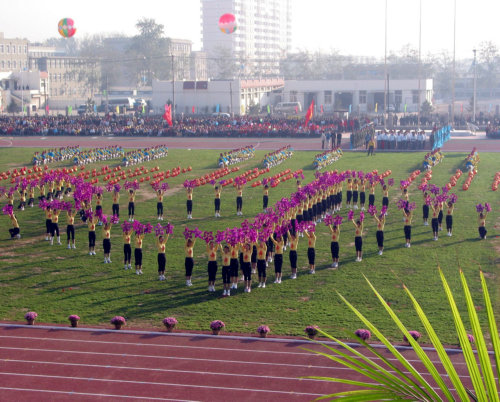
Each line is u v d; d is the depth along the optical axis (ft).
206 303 83.61
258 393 56.08
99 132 332.39
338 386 57.31
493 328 18.72
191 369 61.36
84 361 63.41
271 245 103.40
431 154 218.79
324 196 137.80
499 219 132.77
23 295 87.40
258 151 258.37
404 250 109.81
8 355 64.90
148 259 106.32
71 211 113.60
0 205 156.97
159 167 219.61
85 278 95.55
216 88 468.75
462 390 18.44
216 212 142.00
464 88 629.51
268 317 77.66
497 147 266.16
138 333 71.67
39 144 293.02
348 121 331.57
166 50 649.20
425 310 78.95
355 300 83.61
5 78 506.07
